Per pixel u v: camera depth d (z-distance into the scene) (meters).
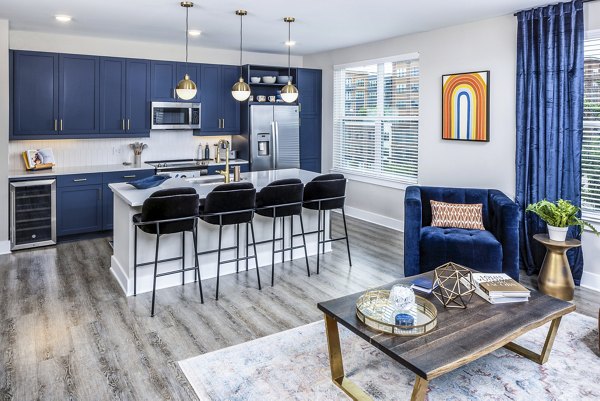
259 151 6.63
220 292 3.77
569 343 2.91
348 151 6.78
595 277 3.85
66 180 5.14
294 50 6.75
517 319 2.31
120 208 3.88
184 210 3.42
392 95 5.89
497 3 3.90
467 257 3.68
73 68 5.32
